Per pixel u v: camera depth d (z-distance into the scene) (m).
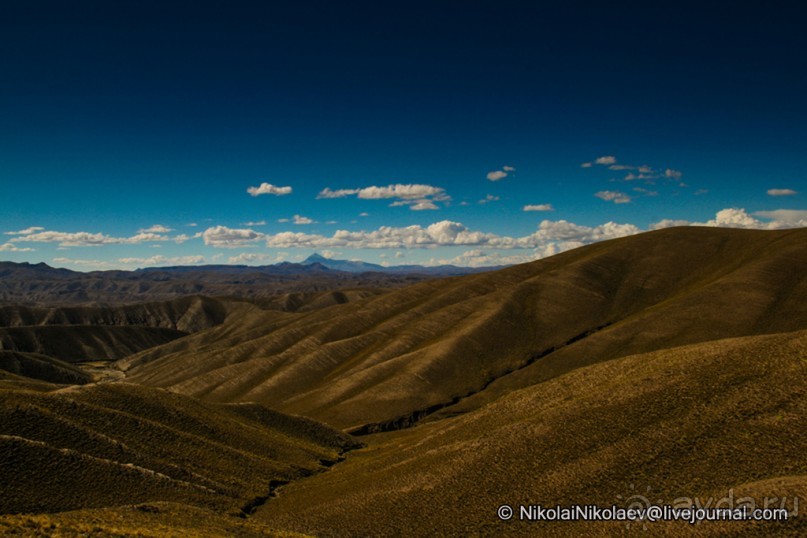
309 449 83.69
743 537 31.92
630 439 46.75
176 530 35.59
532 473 47.38
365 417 117.81
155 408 73.62
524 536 40.41
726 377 50.41
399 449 75.62
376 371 140.75
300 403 135.38
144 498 47.88
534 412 62.22
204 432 73.19
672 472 41.31
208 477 59.47
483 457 52.84
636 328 133.38
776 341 54.50
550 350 142.25
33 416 54.44
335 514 50.91
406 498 50.38
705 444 42.84
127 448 56.72
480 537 41.69
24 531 27.62
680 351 63.84
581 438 49.56
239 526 42.62
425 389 127.62
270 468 68.56
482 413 72.69
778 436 40.62
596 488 42.56
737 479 38.03
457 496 48.00
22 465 44.69
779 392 45.38
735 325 122.12
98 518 35.22
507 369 134.88
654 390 52.75
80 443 53.78
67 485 45.00
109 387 74.25
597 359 125.81
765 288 133.12
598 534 37.53
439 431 74.19
